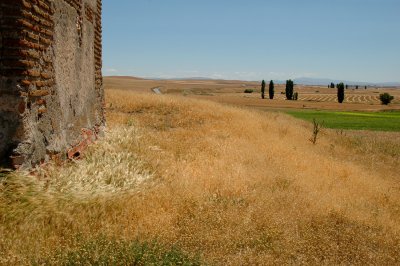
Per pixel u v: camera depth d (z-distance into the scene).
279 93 190.00
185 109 19.58
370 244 6.06
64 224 4.64
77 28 7.88
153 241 4.42
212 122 16.89
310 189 8.48
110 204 5.33
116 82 199.38
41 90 5.60
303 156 12.51
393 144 24.16
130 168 7.38
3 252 3.78
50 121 6.05
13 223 4.28
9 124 4.99
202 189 7.01
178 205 5.97
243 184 7.62
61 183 5.42
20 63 4.95
